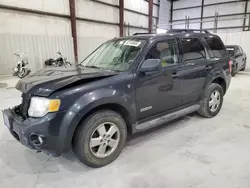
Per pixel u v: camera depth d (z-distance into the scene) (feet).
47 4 28.55
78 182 6.46
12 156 7.94
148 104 8.29
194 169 7.00
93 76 6.96
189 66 9.77
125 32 43.78
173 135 9.66
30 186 6.28
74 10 31.89
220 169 6.98
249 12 41.68
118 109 7.71
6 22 24.67
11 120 6.84
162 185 6.24
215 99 11.76
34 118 6.28
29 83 6.89
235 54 27.86
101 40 38.52
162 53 8.80
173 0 53.21
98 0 36.42
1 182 6.45
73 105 6.24
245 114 12.51
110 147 7.44
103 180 6.53
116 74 7.36
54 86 6.34
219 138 9.32
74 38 32.81
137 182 6.39
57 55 31.04
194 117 11.97
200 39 10.86
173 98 9.30
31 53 27.78
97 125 6.87
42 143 6.13
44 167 7.27
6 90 18.58
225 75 11.94
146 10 48.62
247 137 9.41
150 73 8.08
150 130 10.24
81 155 6.76
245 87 20.86
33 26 27.45
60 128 6.13
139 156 7.85
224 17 45.19
